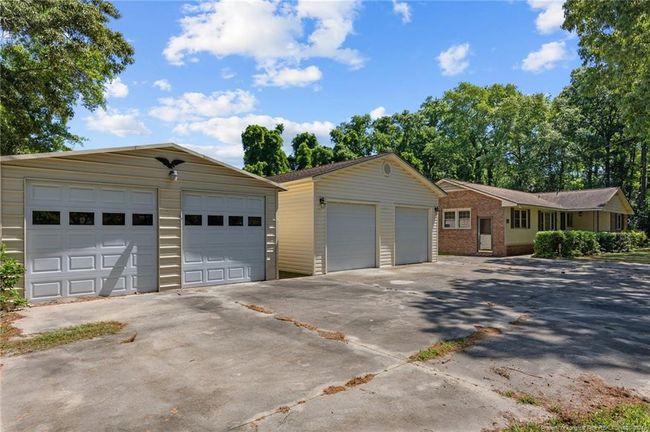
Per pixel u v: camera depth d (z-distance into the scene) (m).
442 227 22.16
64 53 11.77
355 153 38.81
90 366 4.16
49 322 5.98
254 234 10.62
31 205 7.26
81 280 7.80
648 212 29.48
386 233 14.48
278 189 11.19
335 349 4.76
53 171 7.48
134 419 3.00
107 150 8.02
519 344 5.02
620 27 12.70
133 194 8.53
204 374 3.94
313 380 3.78
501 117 33.59
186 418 3.01
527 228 21.52
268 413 3.09
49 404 3.26
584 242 19.48
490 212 20.05
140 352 4.62
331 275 11.99
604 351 4.74
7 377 3.85
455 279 11.17
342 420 2.98
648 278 11.56
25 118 14.27
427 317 6.46
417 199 15.80
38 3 10.77
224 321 6.11
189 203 9.40
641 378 3.89
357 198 13.41
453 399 3.36
